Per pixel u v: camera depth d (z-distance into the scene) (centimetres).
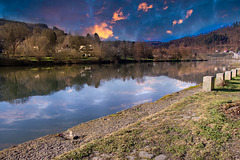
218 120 654
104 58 9912
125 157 460
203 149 471
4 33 7394
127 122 884
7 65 6525
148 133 604
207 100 1026
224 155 436
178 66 6788
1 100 1723
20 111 1345
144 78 3256
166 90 2008
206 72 4075
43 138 739
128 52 12394
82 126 873
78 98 1750
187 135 565
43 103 1578
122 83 2711
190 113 805
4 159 566
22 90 2286
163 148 495
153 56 14362
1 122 1098
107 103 1505
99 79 3300
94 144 546
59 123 1055
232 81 1648
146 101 1523
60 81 3091
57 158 481
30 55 7388
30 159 561
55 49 9012
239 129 570
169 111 878
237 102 857
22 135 891
